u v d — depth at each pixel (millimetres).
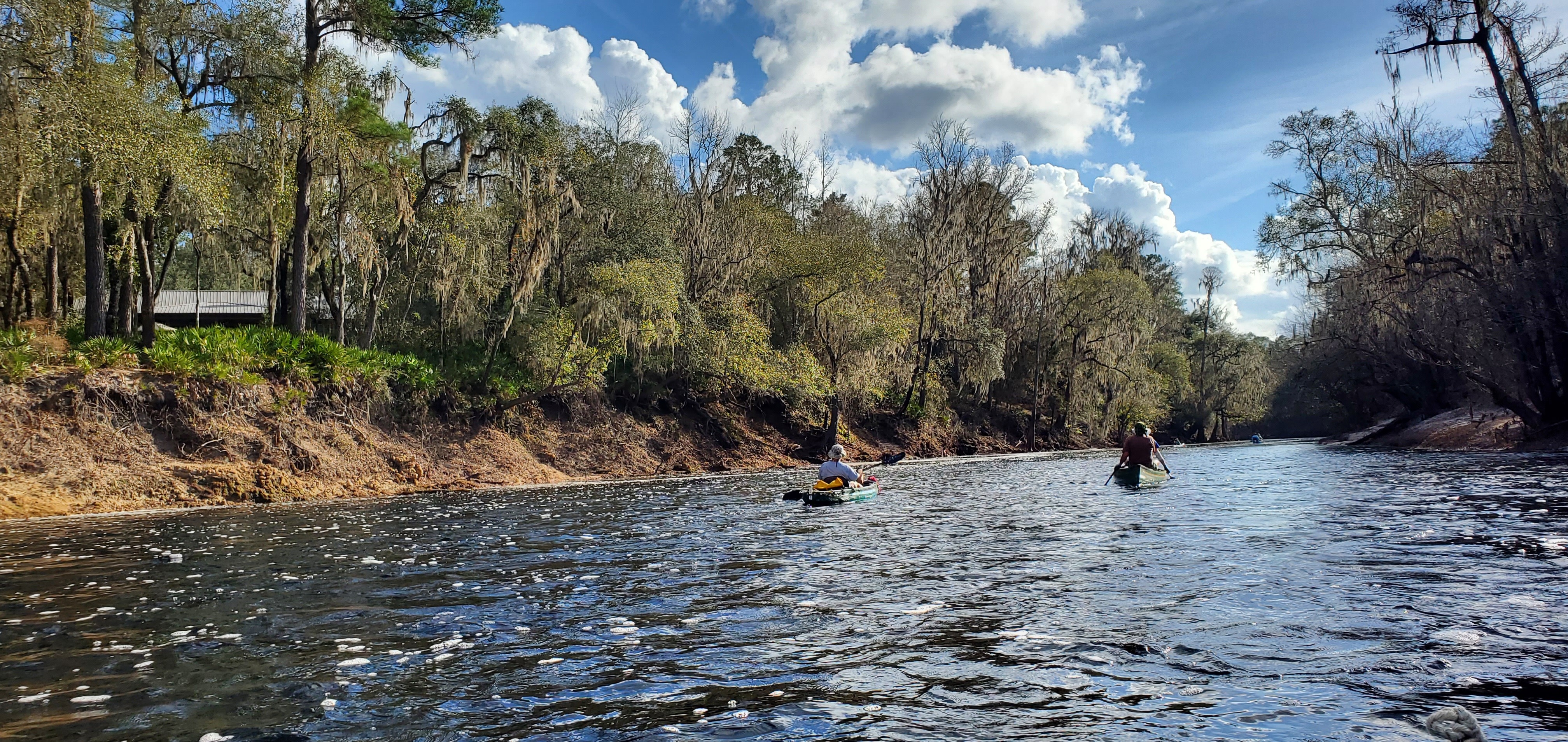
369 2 23609
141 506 17406
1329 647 5867
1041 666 5637
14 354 18000
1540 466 22281
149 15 21266
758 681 5457
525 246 29141
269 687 5410
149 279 22047
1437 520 12242
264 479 19734
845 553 10797
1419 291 29250
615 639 6543
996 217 51156
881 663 5793
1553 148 25609
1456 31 26219
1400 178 31453
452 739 4496
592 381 30188
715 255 38500
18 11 17234
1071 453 48844
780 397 38156
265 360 22297
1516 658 5461
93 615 7445
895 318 38406
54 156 17594
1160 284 76000
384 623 7137
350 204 25281
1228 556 9734
